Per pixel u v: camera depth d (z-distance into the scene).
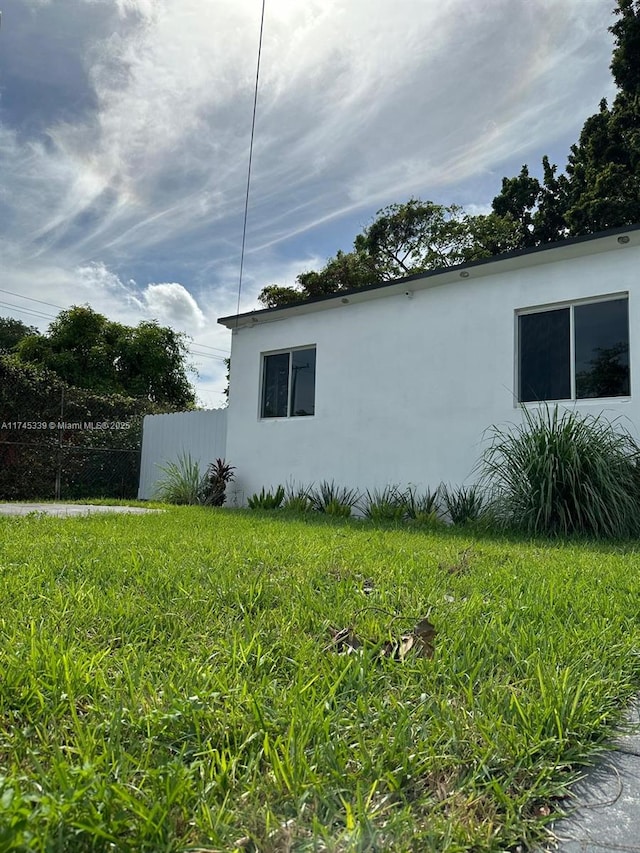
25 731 1.40
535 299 6.98
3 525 5.31
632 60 16.25
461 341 7.55
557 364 6.86
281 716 1.52
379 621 2.36
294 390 9.45
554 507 5.69
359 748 1.41
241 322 10.03
